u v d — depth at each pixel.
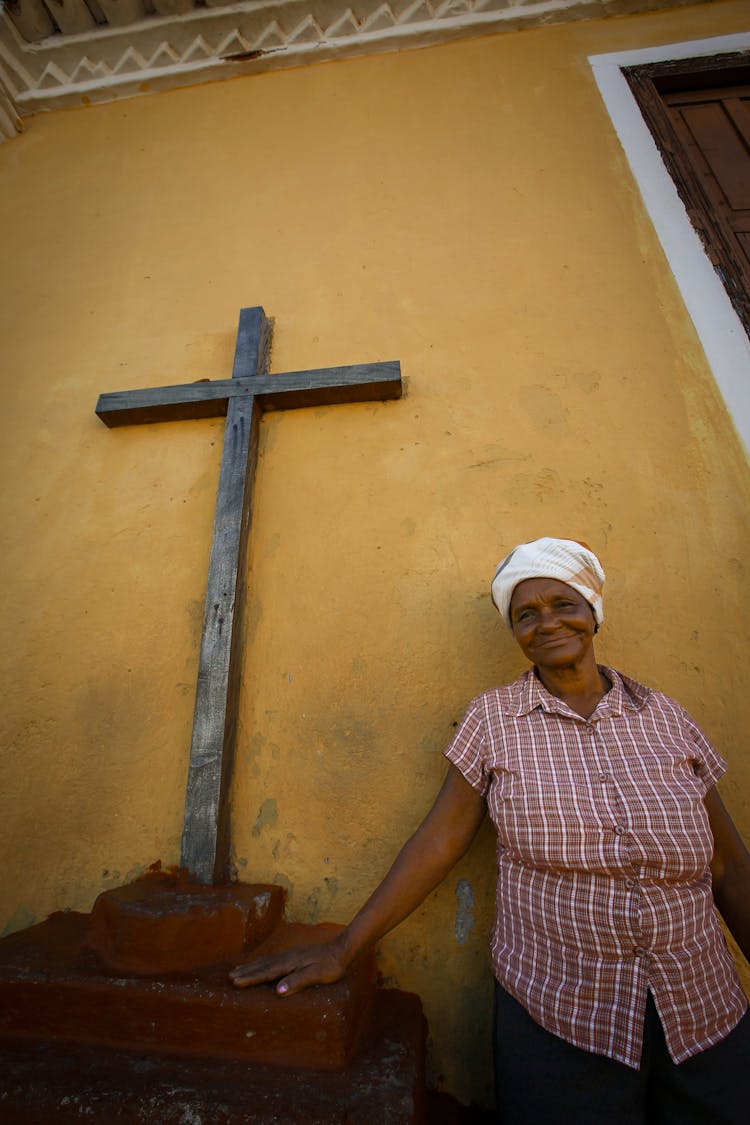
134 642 1.85
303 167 2.87
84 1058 1.12
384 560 1.84
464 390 2.12
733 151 2.67
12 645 1.91
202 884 1.42
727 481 1.86
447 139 2.82
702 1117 1.02
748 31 2.90
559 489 1.90
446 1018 1.37
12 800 1.70
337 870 1.50
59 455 2.25
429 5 3.11
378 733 1.62
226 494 1.89
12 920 1.56
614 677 1.31
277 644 1.76
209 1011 1.13
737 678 1.59
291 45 3.23
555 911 1.10
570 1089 1.02
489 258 2.43
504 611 1.39
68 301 2.67
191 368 2.36
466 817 1.28
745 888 1.20
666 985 1.03
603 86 2.85
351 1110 0.98
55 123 3.38
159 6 3.16
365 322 2.35
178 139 3.13
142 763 1.69
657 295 2.24
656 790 1.12
